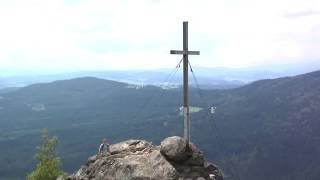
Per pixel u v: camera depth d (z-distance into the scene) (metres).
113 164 26.03
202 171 25.52
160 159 25.23
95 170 26.73
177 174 24.69
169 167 24.80
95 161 27.77
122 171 25.27
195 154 25.70
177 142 25.41
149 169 24.86
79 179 27.23
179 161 25.39
